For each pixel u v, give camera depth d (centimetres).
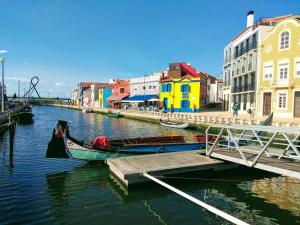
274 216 970
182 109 5338
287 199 1114
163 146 1673
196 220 920
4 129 3058
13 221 893
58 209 986
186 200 1082
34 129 3512
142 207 1012
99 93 9262
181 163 1295
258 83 3619
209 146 1761
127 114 5747
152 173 1185
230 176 1369
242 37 4319
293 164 1116
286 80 3275
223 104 5394
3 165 1566
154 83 6106
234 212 996
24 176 1362
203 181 1298
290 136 2273
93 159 1534
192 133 3316
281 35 3328
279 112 3347
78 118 5809
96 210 984
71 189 1184
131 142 1734
